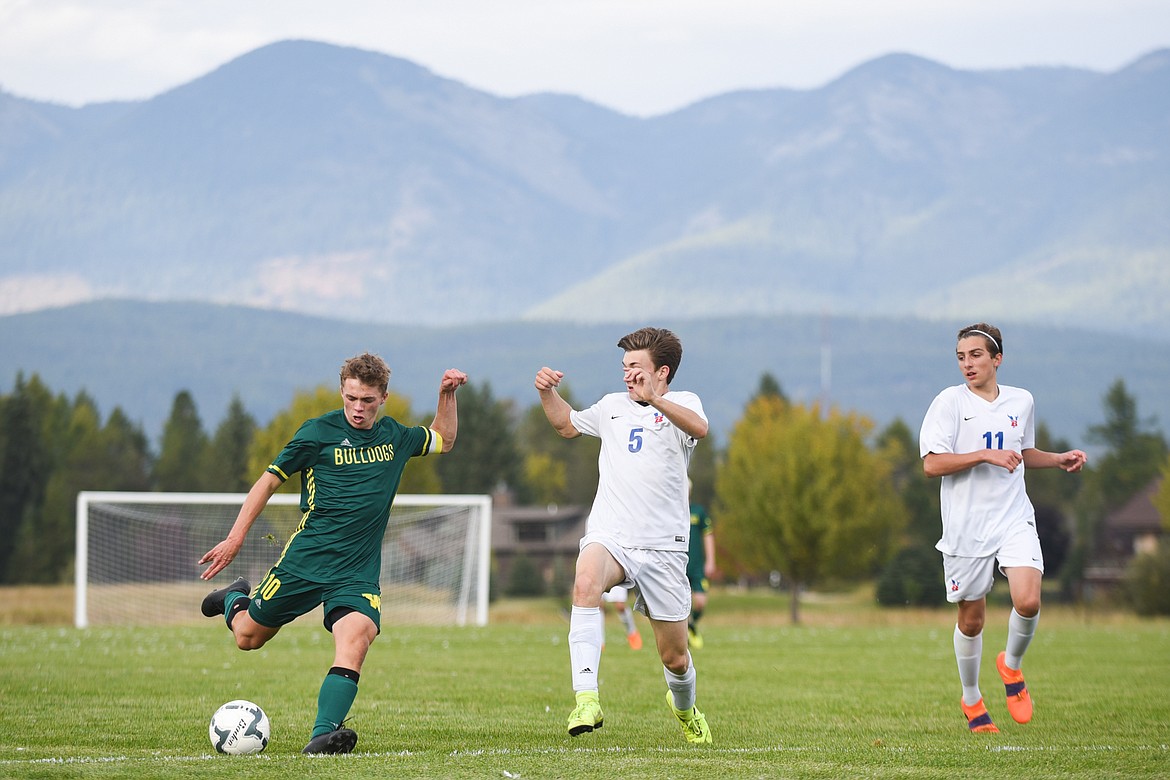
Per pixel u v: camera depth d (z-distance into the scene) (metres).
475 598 79.44
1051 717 24.31
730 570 148.50
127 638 49.81
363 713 24.11
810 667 38.34
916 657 43.06
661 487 18.94
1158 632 61.41
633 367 18.98
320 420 19.05
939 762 16.56
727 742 20.20
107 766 15.39
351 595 18.47
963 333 21.91
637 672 35.66
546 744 19.45
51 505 171.88
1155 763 16.55
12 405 173.38
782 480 110.69
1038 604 20.84
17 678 30.69
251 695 27.08
